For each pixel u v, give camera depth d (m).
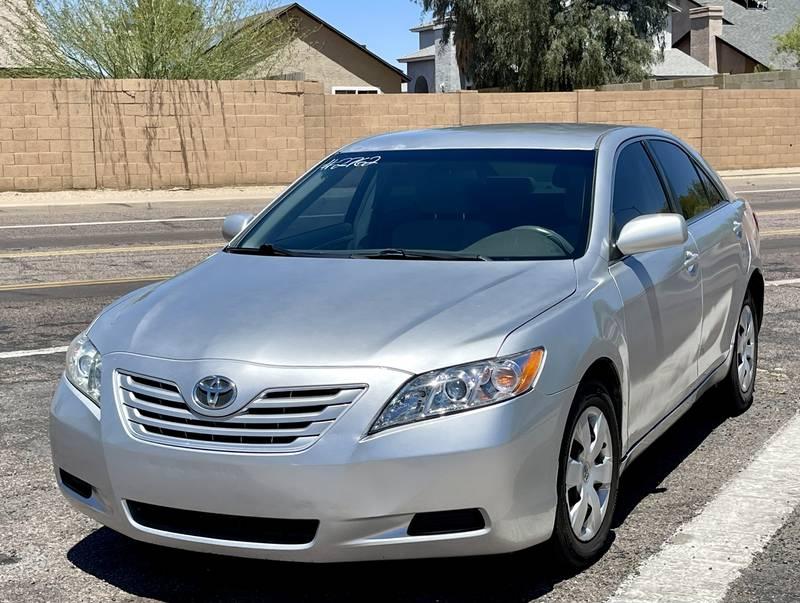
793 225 15.97
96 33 24.95
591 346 3.97
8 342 8.24
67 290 10.60
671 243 4.47
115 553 4.32
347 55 42.66
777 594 3.82
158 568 4.16
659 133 5.86
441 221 4.82
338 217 5.09
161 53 24.86
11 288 10.74
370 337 3.71
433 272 4.30
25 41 25.17
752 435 5.82
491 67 40.62
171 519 3.72
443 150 5.32
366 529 3.48
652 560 4.14
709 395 6.20
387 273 4.31
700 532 4.42
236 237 5.17
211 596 3.90
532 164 5.04
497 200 4.87
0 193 22.66
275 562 4.18
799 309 9.45
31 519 4.70
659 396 4.83
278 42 27.83
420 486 3.47
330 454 3.47
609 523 4.20
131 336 3.99
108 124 23.47
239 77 26.62
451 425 3.51
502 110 27.83
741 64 53.31
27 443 5.78
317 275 4.36
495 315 3.85
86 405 3.90
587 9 39.19
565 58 39.38
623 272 4.55
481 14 39.38
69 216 18.73
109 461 3.73
